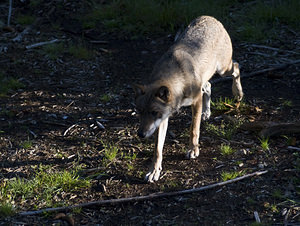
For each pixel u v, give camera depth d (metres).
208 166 6.78
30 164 7.14
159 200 6.04
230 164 6.75
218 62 7.80
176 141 7.63
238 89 8.53
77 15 13.67
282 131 7.35
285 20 12.40
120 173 6.79
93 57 11.31
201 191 6.13
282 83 9.46
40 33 12.55
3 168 7.02
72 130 8.20
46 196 6.25
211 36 7.53
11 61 11.05
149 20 12.80
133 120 8.47
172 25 12.33
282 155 6.80
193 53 7.11
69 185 6.45
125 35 12.48
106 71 10.66
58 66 10.89
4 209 5.84
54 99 9.43
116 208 5.96
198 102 6.93
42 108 9.05
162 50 11.56
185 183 6.37
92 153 7.42
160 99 6.22
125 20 13.07
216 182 6.30
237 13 13.03
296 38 11.53
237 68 8.36
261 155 6.89
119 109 8.94
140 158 7.19
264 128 7.38
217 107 8.53
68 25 13.12
